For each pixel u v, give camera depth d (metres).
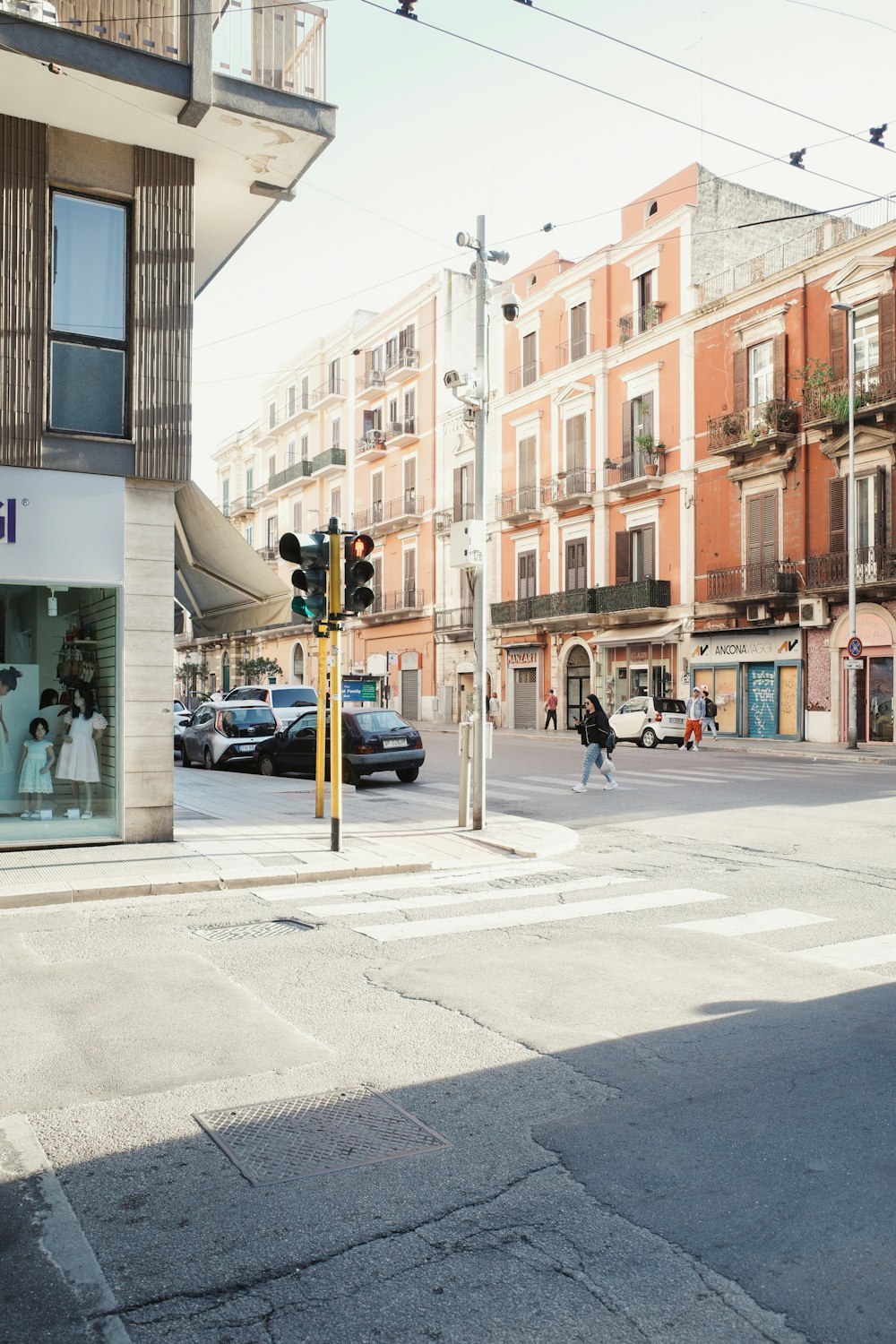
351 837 11.39
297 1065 4.50
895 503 26.89
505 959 6.19
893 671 26.92
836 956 6.22
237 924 7.28
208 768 24.23
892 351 26.67
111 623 10.46
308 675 56.50
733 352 31.59
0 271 9.79
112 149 10.45
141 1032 4.92
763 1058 4.54
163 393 10.55
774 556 30.33
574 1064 4.49
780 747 26.95
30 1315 2.75
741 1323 2.68
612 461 36.28
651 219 35.50
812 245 31.72
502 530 42.38
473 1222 3.20
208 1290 2.86
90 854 9.91
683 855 10.34
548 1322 2.70
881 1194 3.34
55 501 10.01
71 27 9.77
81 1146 3.75
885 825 12.06
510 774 19.89
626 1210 3.26
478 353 12.30
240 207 12.16
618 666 36.62
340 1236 3.13
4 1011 5.25
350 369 52.94
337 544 10.25
